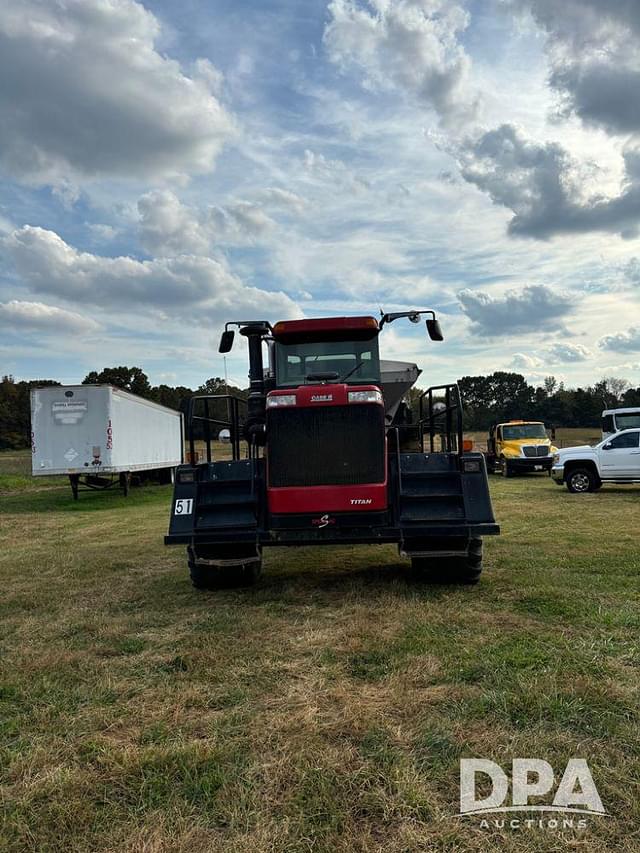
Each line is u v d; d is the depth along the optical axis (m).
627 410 21.34
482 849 2.38
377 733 3.24
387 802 2.66
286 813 2.62
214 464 6.41
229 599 6.25
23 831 2.55
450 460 6.21
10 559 9.20
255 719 3.48
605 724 3.24
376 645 4.58
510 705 3.48
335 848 2.39
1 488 24.94
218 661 4.42
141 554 9.32
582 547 8.34
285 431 5.92
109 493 22.23
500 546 8.49
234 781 2.85
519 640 4.58
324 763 2.96
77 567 8.36
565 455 17.33
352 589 6.34
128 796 2.80
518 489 18.36
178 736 3.33
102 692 3.95
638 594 5.81
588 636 4.64
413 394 8.89
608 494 16.34
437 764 2.93
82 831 2.56
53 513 16.22
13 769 3.03
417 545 6.23
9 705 3.82
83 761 3.12
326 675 4.09
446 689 3.76
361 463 5.87
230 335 7.38
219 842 2.46
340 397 5.89
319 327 7.10
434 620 5.15
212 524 6.11
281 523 5.95
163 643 4.94
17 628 5.53
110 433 18.09
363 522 5.91
